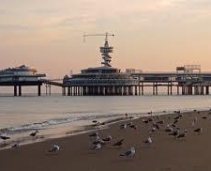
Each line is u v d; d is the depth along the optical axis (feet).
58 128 230.07
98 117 330.75
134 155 122.62
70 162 115.65
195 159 114.73
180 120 264.11
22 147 147.23
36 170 106.01
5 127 240.94
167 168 102.78
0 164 115.03
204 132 185.88
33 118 326.44
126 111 431.43
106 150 135.54
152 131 190.70
